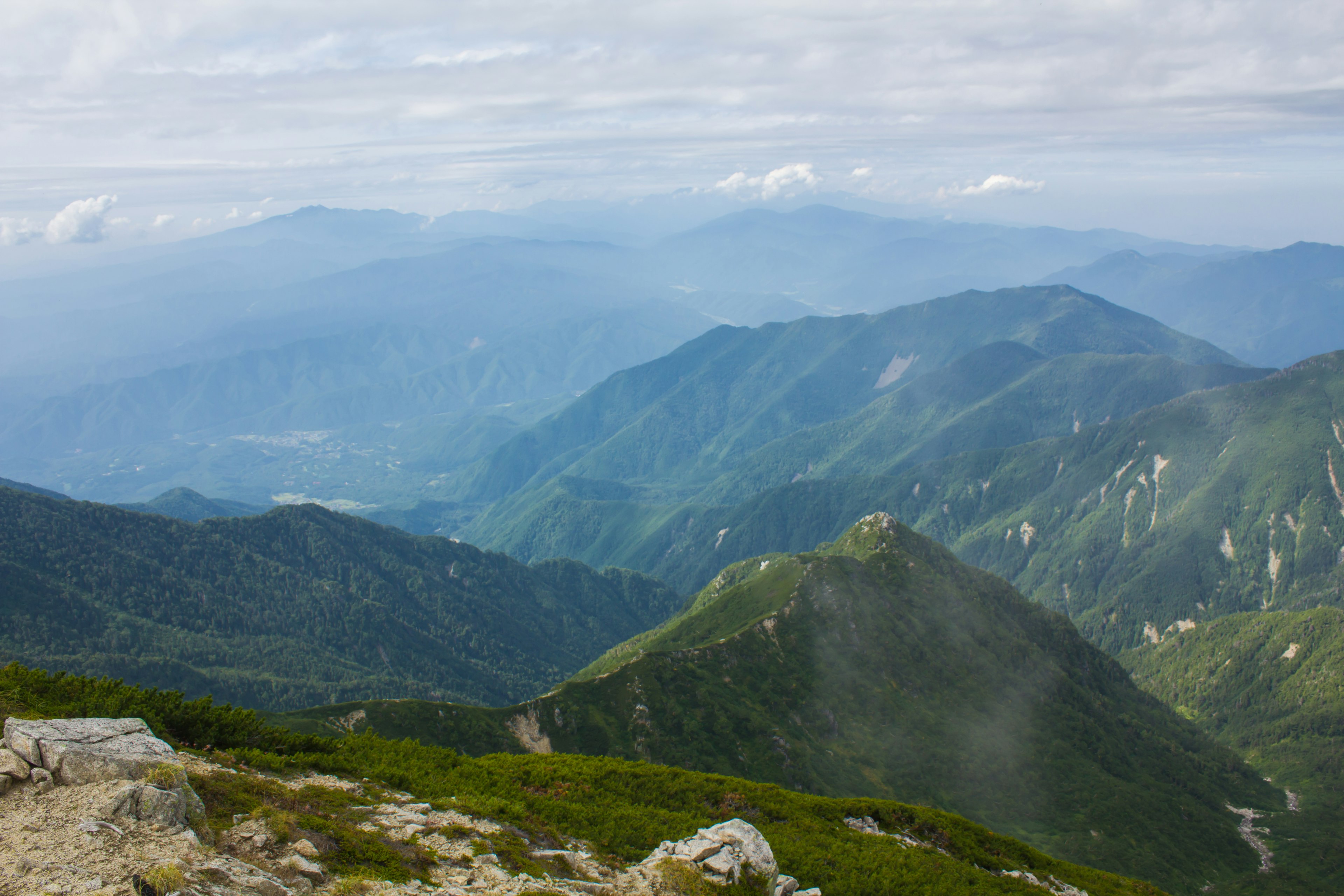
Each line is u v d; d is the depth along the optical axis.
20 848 25.86
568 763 71.38
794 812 68.69
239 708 50.41
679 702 167.62
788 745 164.12
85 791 29.73
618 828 52.81
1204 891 156.00
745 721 167.12
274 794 38.66
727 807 66.94
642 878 39.78
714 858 41.47
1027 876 71.50
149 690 46.91
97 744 32.09
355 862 33.50
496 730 153.62
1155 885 152.25
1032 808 168.00
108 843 27.06
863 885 55.53
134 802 29.31
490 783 56.88
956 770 172.38
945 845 73.12
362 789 45.78
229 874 27.39
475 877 35.69
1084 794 174.12
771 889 40.78
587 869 42.09
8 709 38.59
